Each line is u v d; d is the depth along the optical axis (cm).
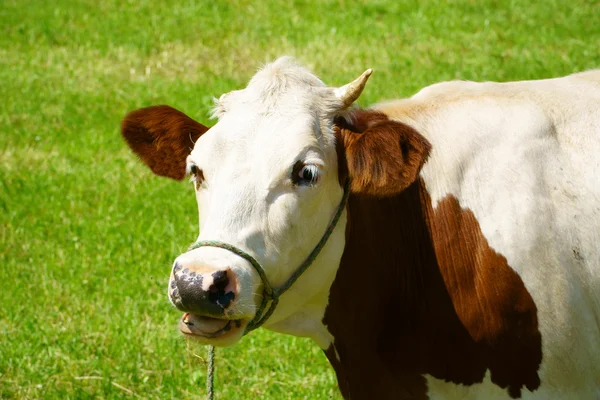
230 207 771
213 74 2295
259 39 2478
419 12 2570
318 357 1256
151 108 895
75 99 2189
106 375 1219
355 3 2683
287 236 787
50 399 1174
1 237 1605
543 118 866
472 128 873
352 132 823
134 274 1459
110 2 2805
